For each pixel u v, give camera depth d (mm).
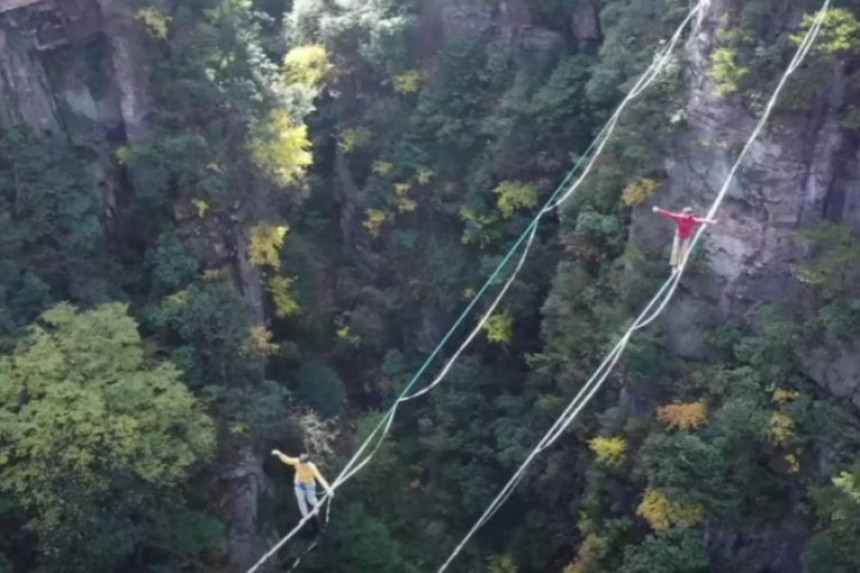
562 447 33906
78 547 26016
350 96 41344
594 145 34000
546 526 34719
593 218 32531
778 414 27656
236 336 31953
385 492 36875
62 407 25438
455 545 35875
